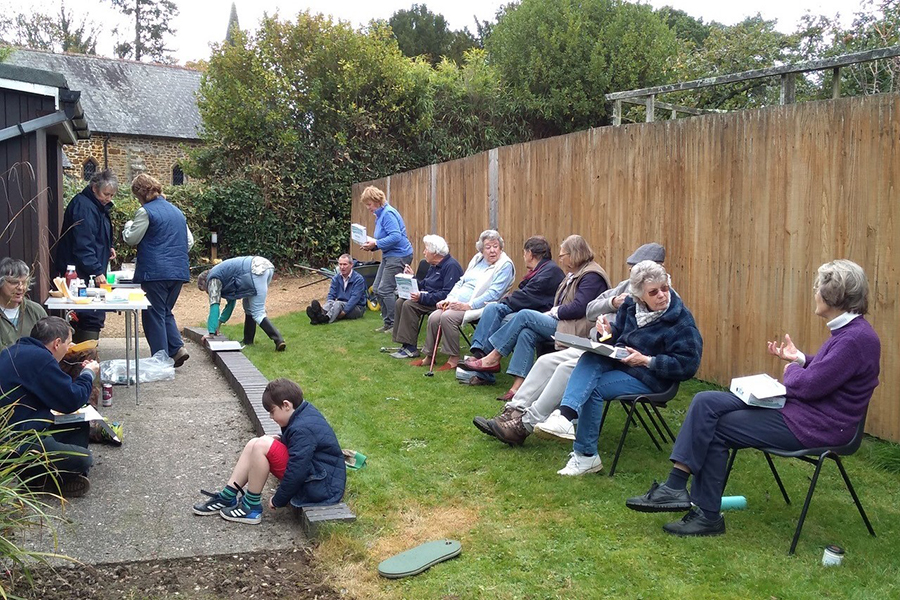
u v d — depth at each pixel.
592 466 4.16
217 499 3.77
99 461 4.48
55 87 6.03
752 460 4.33
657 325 4.16
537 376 4.70
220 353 7.30
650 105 7.91
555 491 3.92
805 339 4.82
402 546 3.37
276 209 16.12
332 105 16.25
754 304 5.22
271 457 3.66
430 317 6.85
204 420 5.36
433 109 16.59
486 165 8.76
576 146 6.96
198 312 11.26
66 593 2.93
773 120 5.00
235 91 16.02
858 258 4.44
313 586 3.04
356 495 3.90
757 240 5.16
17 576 3.00
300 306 11.55
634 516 3.60
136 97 24.48
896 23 8.65
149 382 6.50
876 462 4.18
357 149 16.39
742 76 6.62
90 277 6.48
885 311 4.30
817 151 4.69
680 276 5.88
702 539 3.33
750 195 5.20
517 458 4.43
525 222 7.90
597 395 4.13
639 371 4.12
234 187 15.70
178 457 4.58
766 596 2.83
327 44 16.11
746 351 5.30
